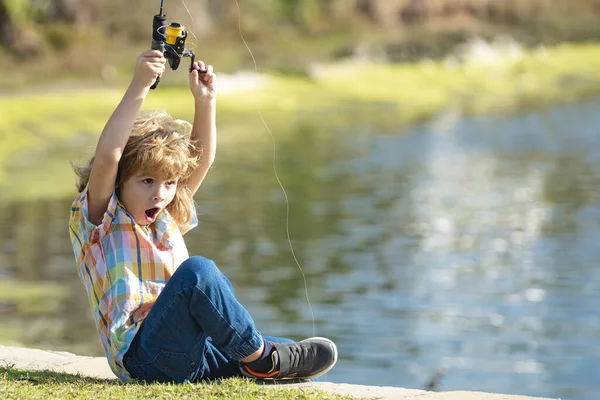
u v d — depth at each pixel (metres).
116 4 69.31
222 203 32.66
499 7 93.31
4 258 24.22
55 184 34.81
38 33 64.94
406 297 22.06
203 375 8.15
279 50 74.81
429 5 89.06
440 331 19.69
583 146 46.62
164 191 8.11
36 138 44.12
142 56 8.06
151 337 7.85
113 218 8.03
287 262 25.03
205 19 74.44
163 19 8.31
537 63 80.69
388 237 28.17
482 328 20.02
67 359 9.70
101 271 8.02
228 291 7.82
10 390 7.68
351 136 49.69
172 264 8.16
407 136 49.94
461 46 80.81
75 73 61.69
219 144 46.16
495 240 28.05
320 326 19.78
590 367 17.77
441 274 24.25
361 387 8.33
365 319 20.34
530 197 34.50
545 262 25.53
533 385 16.83
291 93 62.31
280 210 31.69
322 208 32.19
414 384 16.64
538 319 20.64
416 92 66.88
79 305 20.27
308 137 49.09
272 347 8.16
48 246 25.62
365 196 34.44
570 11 98.19
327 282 23.27
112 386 7.84
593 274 24.33
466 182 37.41
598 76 76.75
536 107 62.03
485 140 48.69
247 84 62.31
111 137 7.86
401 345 18.55
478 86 71.12
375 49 76.00
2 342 17.30
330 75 68.00
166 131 8.11
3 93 53.66
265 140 47.59
